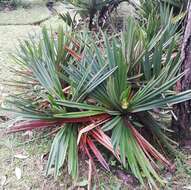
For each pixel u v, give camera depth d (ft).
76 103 7.47
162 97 7.46
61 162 7.07
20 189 7.29
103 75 7.54
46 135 8.16
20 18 16.66
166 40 9.32
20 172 7.68
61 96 8.00
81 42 9.23
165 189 7.30
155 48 8.27
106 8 14.94
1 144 8.43
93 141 7.95
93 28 14.76
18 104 8.00
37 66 8.21
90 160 7.33
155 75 8.02
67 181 7.37
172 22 10.49
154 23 10.34
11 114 9.16
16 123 8.86
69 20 14.65
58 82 8.04
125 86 7.46
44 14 17.22
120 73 7.37
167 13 10.77
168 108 7.97
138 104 7.37
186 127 8.16
